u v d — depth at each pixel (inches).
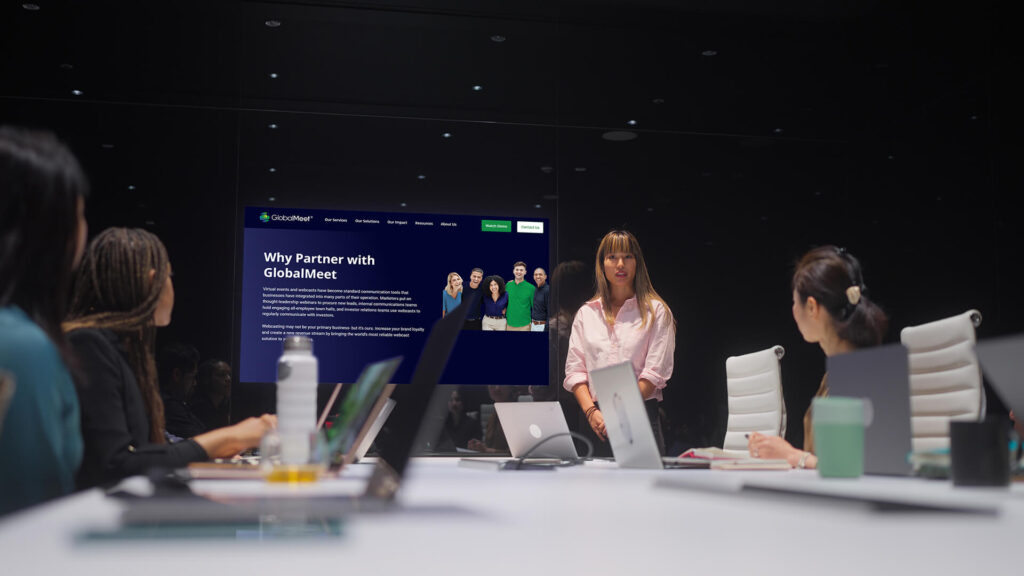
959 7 192.2
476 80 193.2
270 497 30.5
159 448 60.9
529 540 21.6
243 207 180.4
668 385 191.0
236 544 19.7
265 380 176.7
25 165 45.4
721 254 197.0
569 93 196.1
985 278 184.9
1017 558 18.9
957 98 191.8
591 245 192.4
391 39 190.9
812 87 203.8
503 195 191.0
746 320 195.6
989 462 41.0
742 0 199.5
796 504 31.4
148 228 176.4
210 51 183.6
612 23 198.8
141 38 181.6
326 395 180.1
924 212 196.1
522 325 187.5
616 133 197.0
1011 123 182.7
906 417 50.4
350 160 185.9
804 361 196.1
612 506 31.7
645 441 72.4
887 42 202.8
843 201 201.8
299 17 187.8
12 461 41.0
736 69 201.9
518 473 62.0
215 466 50.6
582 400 172.4
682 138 199.0
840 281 89.4
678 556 19.1
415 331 184.7
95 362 60.4
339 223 183.9
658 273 194.2
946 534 23.0
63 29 179.2
